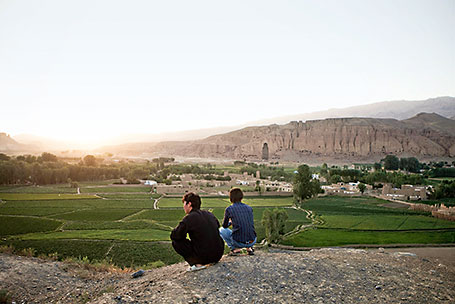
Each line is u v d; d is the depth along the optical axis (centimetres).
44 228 5438
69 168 13162
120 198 9262
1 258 1219
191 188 10594
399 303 729
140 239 4584
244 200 8912
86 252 3938
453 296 795
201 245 860
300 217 6562
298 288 774
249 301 692
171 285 765
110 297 745
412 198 8944
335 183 12294
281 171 15538
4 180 11325
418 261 1165
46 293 948
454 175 14275
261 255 1027
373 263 1052
